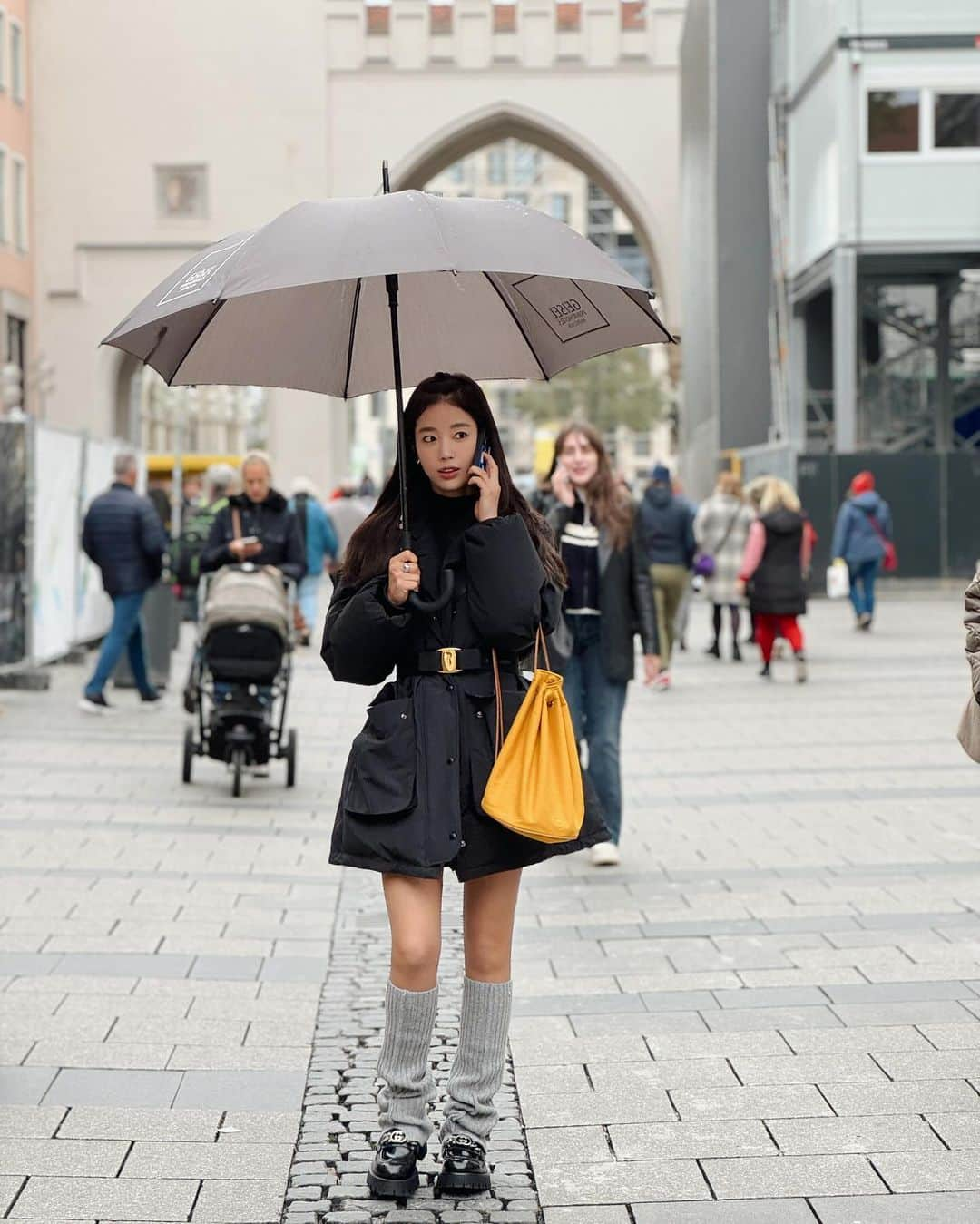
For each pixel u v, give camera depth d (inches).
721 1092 199.9
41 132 1800.0
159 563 577.9
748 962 260.2
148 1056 215.9
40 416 1766.7
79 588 742.5
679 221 1841.8
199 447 1758.1
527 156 5472.4
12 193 1728.6
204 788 431.8
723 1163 177.3
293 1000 242.7
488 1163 178.2
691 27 1669.5
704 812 391.2
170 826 378.6
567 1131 187.8
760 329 1488.7
